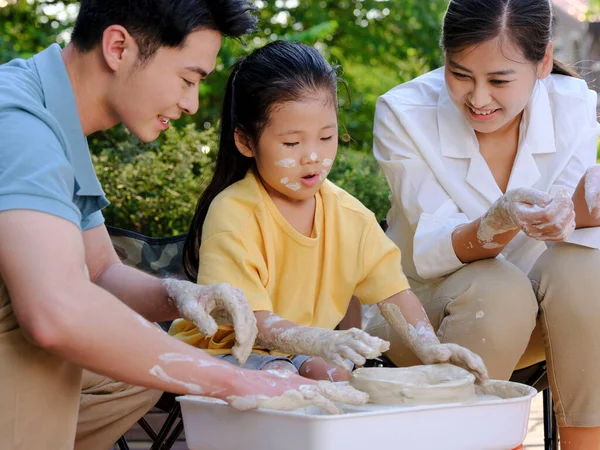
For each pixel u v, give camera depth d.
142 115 1.62
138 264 2.40
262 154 2.01
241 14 1.62
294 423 1.42
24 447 1.48
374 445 1.43
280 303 2.06
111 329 1.39
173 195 3.70
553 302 2.07
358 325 2.93
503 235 2.09
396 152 2.38
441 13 5.33
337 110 2.05
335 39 5.36
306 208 2.11
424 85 2.49
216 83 4.72
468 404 1.50
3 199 1.39
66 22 4.82
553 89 2.42
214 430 1.57
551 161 2.38
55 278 1.36
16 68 1.62
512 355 2.05
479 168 2.34
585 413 2.04
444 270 2.20
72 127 1.61
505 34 2.09
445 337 2.08
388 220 2.55
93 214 1.92
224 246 1.96
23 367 1.46
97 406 1.89
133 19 1.55
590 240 2.09
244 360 1.59
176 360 1.43
